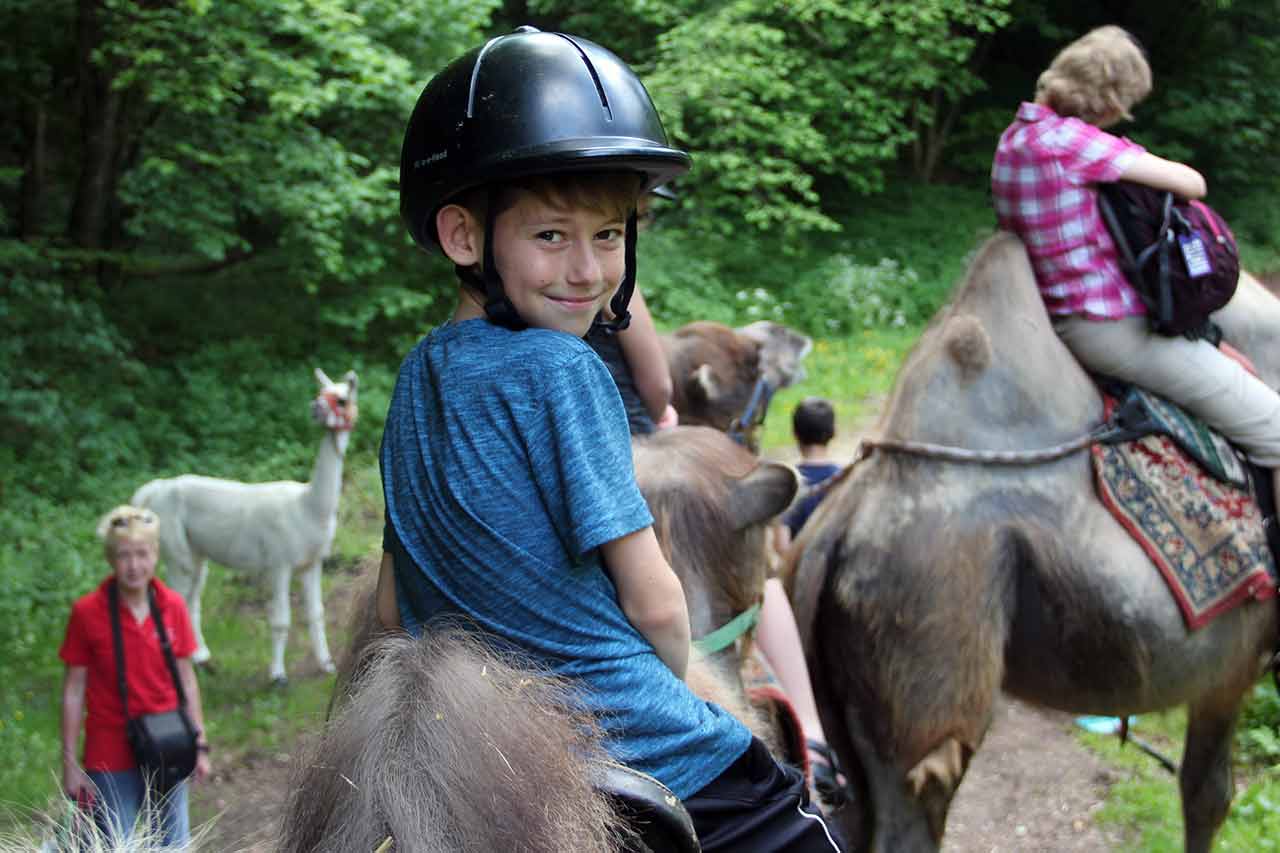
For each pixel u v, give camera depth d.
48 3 13.77
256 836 1.21
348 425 8.73
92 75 14.22
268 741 7.67
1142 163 4.07
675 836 1.28
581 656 1.53
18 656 8.97
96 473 12.04
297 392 13.70
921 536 3.92
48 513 11.16
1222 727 4.70
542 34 1.68
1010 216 4.29
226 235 12.98
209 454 12.77
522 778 1.05
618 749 1.50
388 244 15.01
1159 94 21.62
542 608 1.53
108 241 15.03
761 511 2.32
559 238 1.62
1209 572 4.05
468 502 1.55
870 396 14.63
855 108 18.55
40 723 7.83
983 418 4.04
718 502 2.32
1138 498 4.04
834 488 4.28
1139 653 4.00
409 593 1.65
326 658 9.02
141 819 1.24
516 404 1.56
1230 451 4.20
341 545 11.22
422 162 1.67
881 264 18.22
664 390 3.47
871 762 4.02
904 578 3.90
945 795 3.94
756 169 17.44
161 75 11.50
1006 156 4.26
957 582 3.88
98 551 10.64
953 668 3.88
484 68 1.63
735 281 18.09
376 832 1.01
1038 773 6.72
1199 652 4.10
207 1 10.48
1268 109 21.41
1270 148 21.55
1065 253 4.16
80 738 7.58
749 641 2.47
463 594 1.56
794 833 1.64
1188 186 4.09
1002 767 6.81
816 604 4.08
